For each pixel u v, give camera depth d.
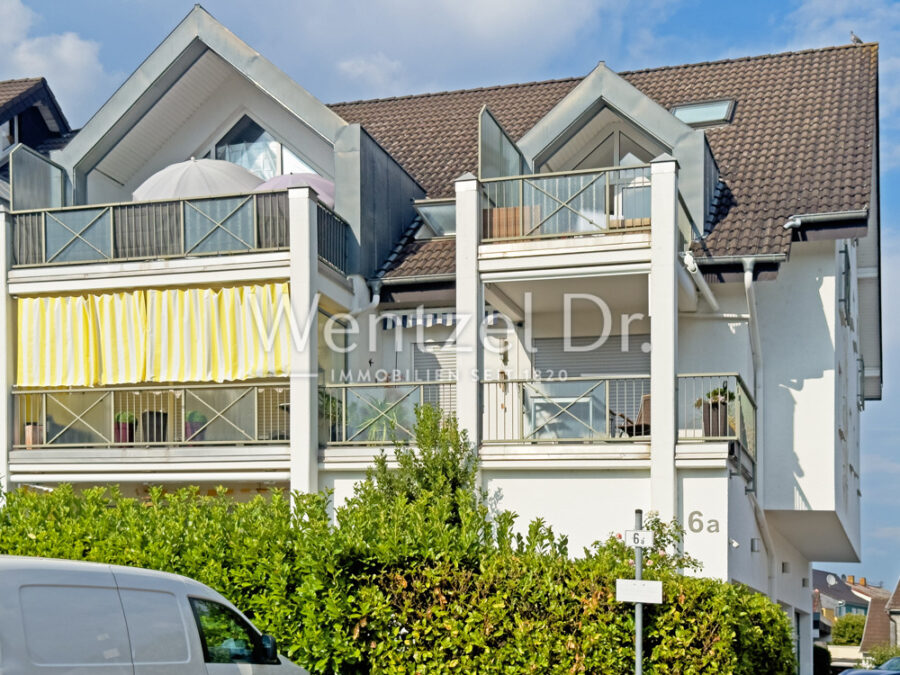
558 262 17.31
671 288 16.69
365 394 18.12
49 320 18.94
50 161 20.36
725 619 11.88
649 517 14.94
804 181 19.33
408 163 23.39
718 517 16.19
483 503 17.23
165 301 18.48
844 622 80.56
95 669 8.88
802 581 25.47
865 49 23.03
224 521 13.11
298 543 12.38
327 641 12.01
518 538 12.71
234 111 21.86
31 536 13.20
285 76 20.09
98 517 13.70
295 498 12.98
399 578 12.12
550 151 19.98
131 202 18.56
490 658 11.90
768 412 19.23
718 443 16.22
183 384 18.89
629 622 11.82
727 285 18.77
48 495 14.44
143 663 9.30
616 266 17.05
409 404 17.94
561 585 11.95
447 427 16.75
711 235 18.61
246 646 10.38
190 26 20.45
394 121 25.34
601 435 16.97
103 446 18.58
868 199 18.44
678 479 16.47
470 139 23.81
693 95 23.02
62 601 8.84
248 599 12.45
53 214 18.97
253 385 18.03
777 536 21.30
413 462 16.62
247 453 18.02
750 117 21.67
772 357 19.31
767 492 19.12
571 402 17.20
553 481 17.12
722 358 18.78
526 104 24.75
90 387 18.89
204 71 21.16
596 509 16.89
